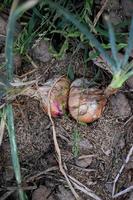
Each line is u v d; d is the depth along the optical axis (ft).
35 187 1.90
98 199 1.91
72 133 1.92
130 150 1.92
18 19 2.00
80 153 1.93
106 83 1.95
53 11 1.94
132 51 1.88
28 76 1.94
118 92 1.93
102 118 1.93
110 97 1.93
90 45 1.91
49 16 1.97
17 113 1.94
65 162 1.93
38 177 1.92
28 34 1.96
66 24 1.93
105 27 1.96
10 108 1.85
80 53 1.98
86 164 1.93
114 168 1.94
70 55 1.97
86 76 1.97
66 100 1.88
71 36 1.95
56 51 2.00
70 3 1.98
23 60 1.98
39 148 1.94
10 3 2.02
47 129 1.93
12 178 1.91
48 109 1.86
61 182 1.92
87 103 1.82
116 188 1.93
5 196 1.88
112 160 1.94
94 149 1.94
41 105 1.91
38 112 1.94
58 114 1.88
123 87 1.94
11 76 1.70
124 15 1.96
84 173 1.93
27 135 1.93
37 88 1.89
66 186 1.91
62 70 1.95
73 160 1.93
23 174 1.92
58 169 1.92
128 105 1.93
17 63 1.95
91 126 1.92
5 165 1.92
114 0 1.95
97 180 1.93
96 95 1.83
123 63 1.49
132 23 1.39
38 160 1.93
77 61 1.97
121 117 1.94
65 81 1.90
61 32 1.93
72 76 1.94
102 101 1.83
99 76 1.96
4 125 1.89
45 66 1.96
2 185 1.90
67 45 1.92
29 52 1.98
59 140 1.94
